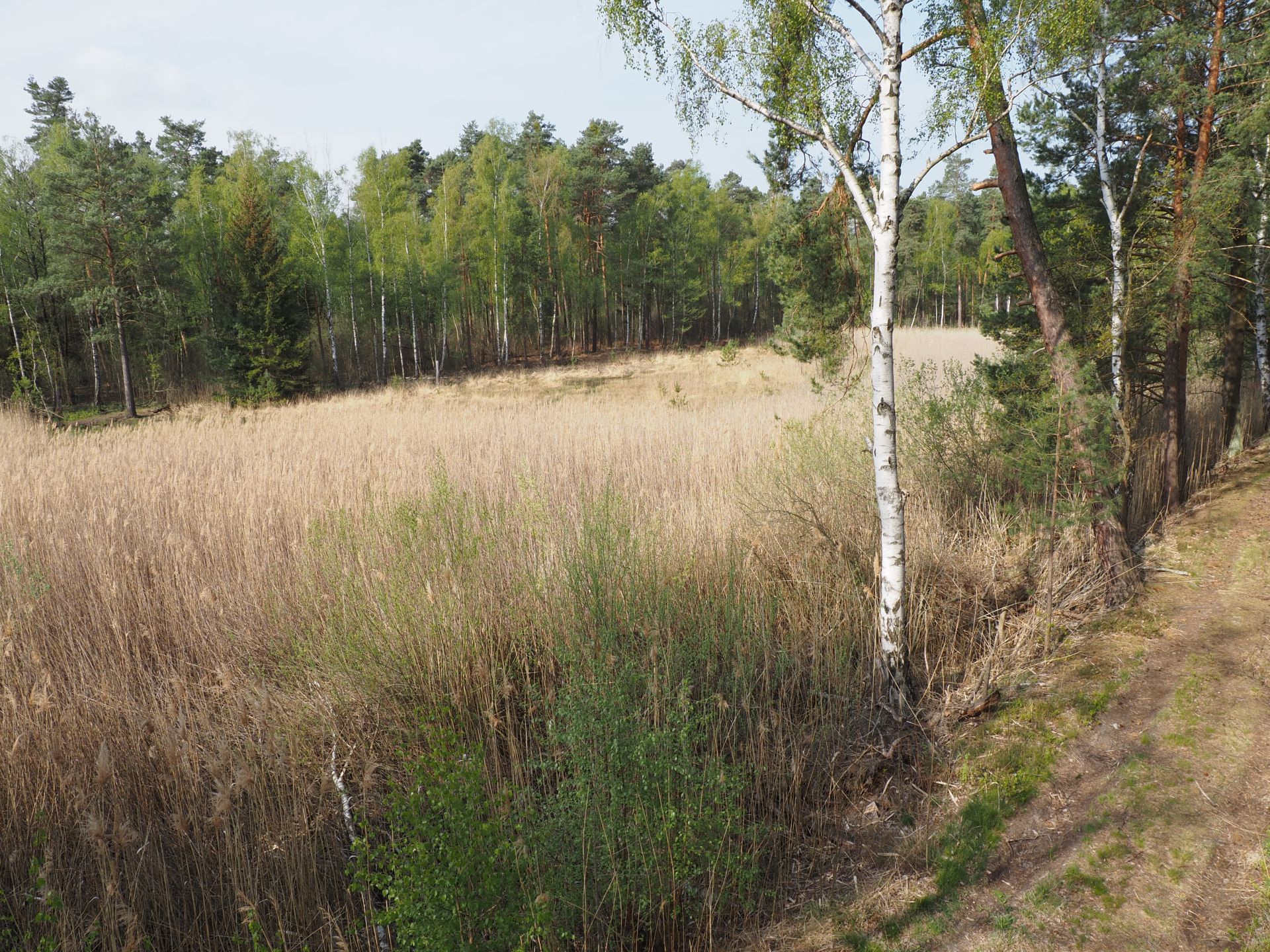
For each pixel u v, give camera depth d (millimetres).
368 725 4883
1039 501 7348
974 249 50156
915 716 5125
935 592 6344
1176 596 6512
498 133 41625
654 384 27453
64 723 4211
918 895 3732
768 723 4953
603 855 3561
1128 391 7871
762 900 3744
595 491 8062
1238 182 7348
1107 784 4289
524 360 42031
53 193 29781
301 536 7133
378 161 35938
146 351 36094
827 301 7254
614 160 47562
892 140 4852
